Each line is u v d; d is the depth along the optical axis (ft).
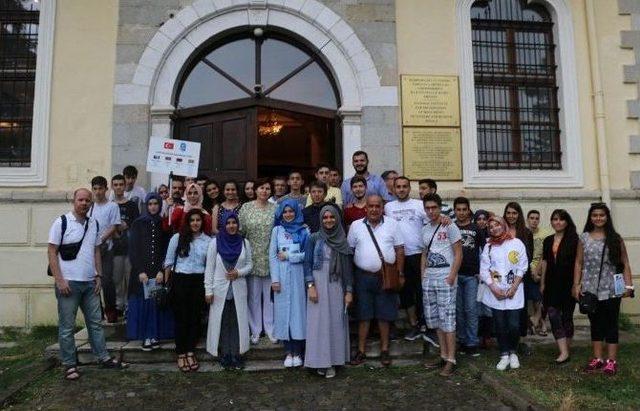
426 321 17.72
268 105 25.96
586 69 26.81
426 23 26.12
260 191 19.61
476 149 25.63
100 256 18.07
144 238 18.40
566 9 27.09
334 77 25.89
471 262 19.12
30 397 15.40
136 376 17.12
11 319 23.25
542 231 21.81
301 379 16.97
